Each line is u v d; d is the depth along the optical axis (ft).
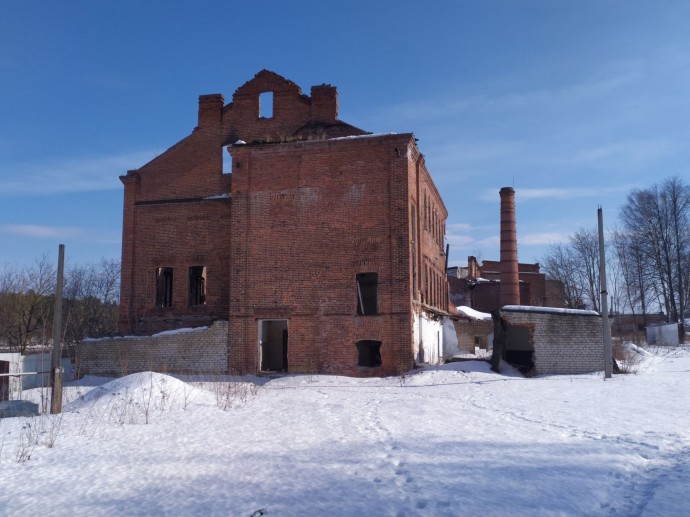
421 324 93.45
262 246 87.45
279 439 35.58
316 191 86.89
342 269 84.79
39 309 121.39
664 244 200.64
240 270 87.45
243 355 85.56
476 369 83.35
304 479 25.48
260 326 87.20
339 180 86.38
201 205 101.30
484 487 23.30
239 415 46.70
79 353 90.07
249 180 88.99
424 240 103.09
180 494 24.02
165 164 104.73
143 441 36.06
